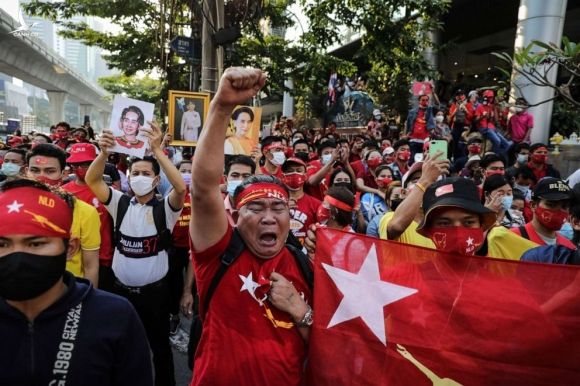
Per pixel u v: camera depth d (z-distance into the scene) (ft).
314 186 17.07
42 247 4.56
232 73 5.43
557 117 32.42
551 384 5.72
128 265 10.89
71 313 4.86
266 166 17.35
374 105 48.32
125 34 47.06
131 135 12.83
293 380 6.21
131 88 88.63
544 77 8.18
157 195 12.87
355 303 6.41
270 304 6.32
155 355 11.03
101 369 4.83
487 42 67.31
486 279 6.11
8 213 4.43
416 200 7.79
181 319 16.20
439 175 7.88
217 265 6.39
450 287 6.19
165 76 45.91
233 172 12.55
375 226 11.60
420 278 6.32
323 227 6.79
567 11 54.39
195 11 28.25
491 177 11.78
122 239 10.96
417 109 32.37
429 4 34.71
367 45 38.19
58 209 4.67
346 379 6.21
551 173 20.68
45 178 11.10
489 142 26.66
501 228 9.21
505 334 5.87
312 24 38.70
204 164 5.77
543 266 5.95
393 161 24.09
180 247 14.65
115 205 11.34
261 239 6.34
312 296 6.79
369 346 6.27
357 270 6.53
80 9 41.39
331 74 53.67
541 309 5.84
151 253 10.95
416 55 38.45
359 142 29.73
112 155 25.55
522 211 14.93
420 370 6.07
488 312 5.97
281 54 44.57
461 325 6.03
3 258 4.39
